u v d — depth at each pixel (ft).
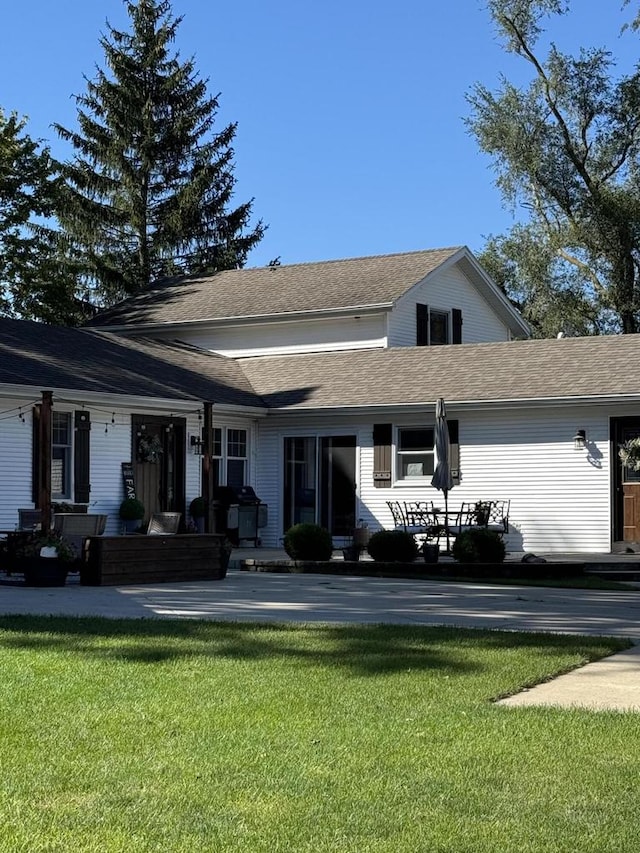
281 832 16.81
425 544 65.10
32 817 17.34
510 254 143.43
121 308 114.93
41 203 132.36
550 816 17.66
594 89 135.54
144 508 77.46
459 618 40.75
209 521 72.79
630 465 73.31
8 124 128.98
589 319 143.54
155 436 79.92
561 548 76.64
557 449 77.05
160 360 89.25
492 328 112.47
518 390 77.87
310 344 100.89
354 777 19.63
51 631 35.70
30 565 52.26
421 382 83.76
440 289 104.22
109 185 167.94
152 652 31.73
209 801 18.20
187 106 169.78
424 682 27.68
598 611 43.55
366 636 34.91
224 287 112.57
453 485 80.38
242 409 83.10
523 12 135.13
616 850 16.26
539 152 136.98
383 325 97.04
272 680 27.84
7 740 21.90
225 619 39.47
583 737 22.41
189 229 169.17
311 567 64.23
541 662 30.42
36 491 70.74
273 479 86.99
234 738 22.20
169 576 55.72
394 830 16.96
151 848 16.12
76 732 22.58
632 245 135.54
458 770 20.10
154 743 21.77
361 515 83.41
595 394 74.13
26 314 132.67
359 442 83.82
